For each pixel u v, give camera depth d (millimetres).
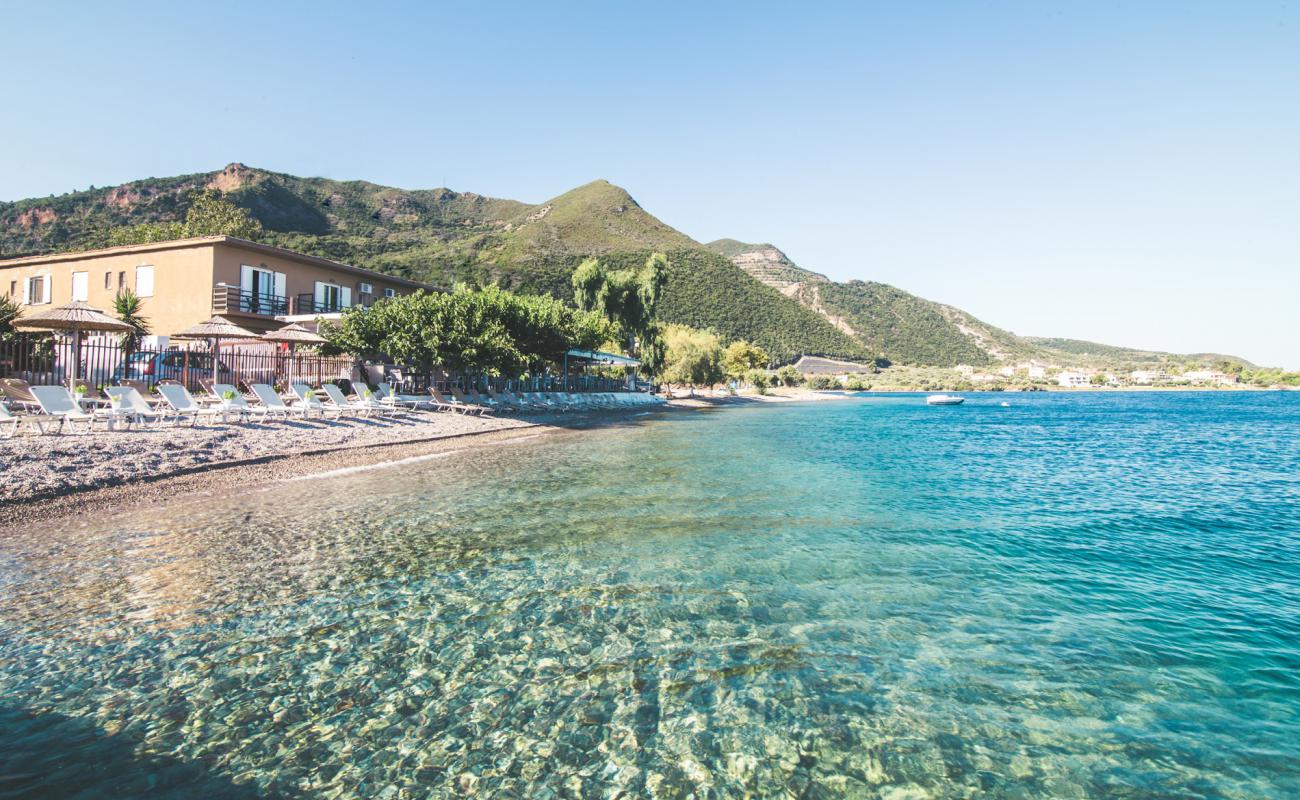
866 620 6223
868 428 34531
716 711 4559
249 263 30859
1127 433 34594
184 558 7676
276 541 8508
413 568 7512
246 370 25641
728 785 3789
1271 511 12250
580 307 55969
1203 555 8852
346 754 4004
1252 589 7363
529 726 4352
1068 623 6246
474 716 4457
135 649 5305
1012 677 5117
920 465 18422
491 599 6578
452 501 11391
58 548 7953
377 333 25453
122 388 14656
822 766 3971
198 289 29297
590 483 13500
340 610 6219
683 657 5363
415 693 4734
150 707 4453
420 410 24938
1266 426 41500
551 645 5543
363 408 21984
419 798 3623
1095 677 5133
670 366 64938
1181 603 6855
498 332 26938
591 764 3961
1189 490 14820
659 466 16359
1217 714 4609
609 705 4621
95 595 6430
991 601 6824
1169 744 4246
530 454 18234
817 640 5742
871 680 5035
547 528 9539
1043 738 4297
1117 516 11531
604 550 8406
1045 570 8008
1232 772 3955
